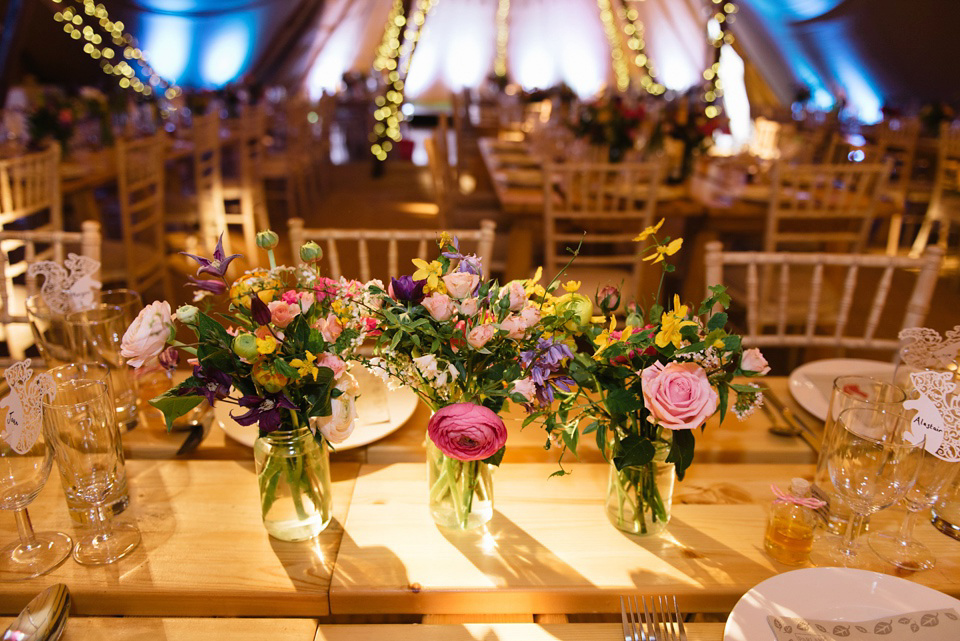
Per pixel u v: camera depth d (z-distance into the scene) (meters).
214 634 0.75
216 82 9.42
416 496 0.97
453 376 0.73
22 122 3.73
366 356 0.81
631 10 9.19
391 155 7.95
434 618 0.82
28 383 0.77
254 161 4.45
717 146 5.13
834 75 7.80
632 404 0.73
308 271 0.78
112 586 0.79
